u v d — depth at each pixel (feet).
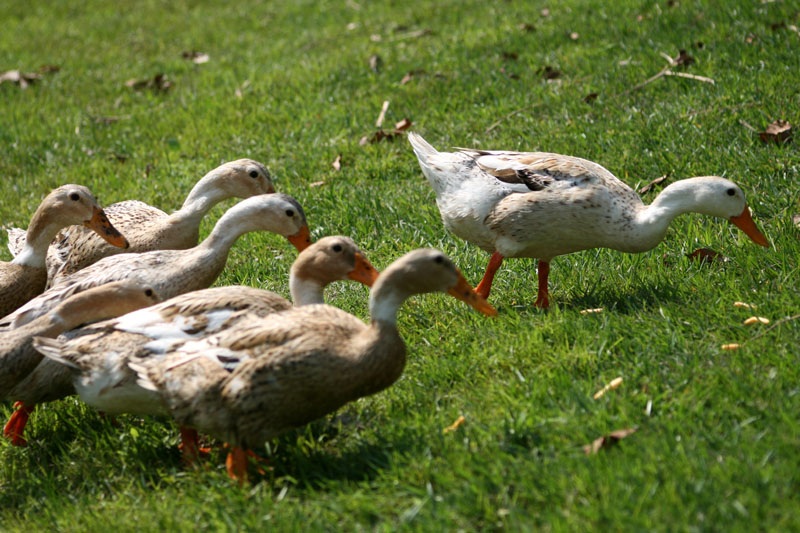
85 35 64.39
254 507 17.52
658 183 30.58
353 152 37.83
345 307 25.68
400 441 18.57
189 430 19.88
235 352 18.19
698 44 40.68
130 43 61.52
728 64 37.91
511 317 23.67
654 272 24.98
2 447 22.09
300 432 20.04
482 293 25.09
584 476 16.15
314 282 21.68
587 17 48.24
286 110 43.47
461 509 16.22
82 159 41.42
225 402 18.08
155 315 19.60
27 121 46.65
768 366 19.29
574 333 21.81
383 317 18.42
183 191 36.60
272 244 31.42
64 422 22.31
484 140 36.29
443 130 37.99
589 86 38.83
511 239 24.35
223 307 19.54
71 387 21.36
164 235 27.14
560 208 23.62
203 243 24.49
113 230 26.00
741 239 25.88
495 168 24.79
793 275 23.06
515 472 16.89
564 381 19.79
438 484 17.12
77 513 18.69
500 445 17.79
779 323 20.54
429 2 59.57
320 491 17.99
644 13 46.73
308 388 17.95
